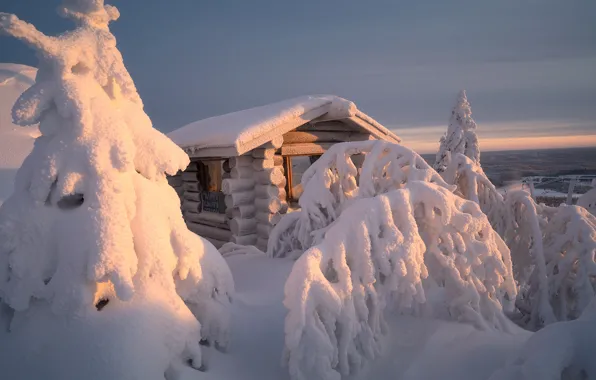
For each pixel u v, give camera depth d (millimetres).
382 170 6094
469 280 3836
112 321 2727
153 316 2834
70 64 2957
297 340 2914
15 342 2840
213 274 3635
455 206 3895
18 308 2816
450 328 3701
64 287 2725
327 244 3375
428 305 4074
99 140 2938
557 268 5094
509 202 5809
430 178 5531
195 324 3074
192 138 9070
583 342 2504
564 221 5160
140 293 2910
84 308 2762
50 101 2982
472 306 3867
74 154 2895
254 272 6383
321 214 6578
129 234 2875
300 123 8438
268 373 3277
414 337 3678
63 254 2771
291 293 3076
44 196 2869
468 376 3074
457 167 6348
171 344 2859
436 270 4016
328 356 2967
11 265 2777
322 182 6688
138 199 3117
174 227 3346
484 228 3969
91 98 3074
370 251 3406
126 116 3311
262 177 8562
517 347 3301
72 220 2838
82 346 2635
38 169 2867
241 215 8656
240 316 3982
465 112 14953
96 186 2852
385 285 3527
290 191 9359
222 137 7973
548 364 2420
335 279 3490
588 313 2766
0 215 2863
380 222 3480
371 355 3342
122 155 2951
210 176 10750
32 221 2832
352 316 3186
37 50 2881
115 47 3328
